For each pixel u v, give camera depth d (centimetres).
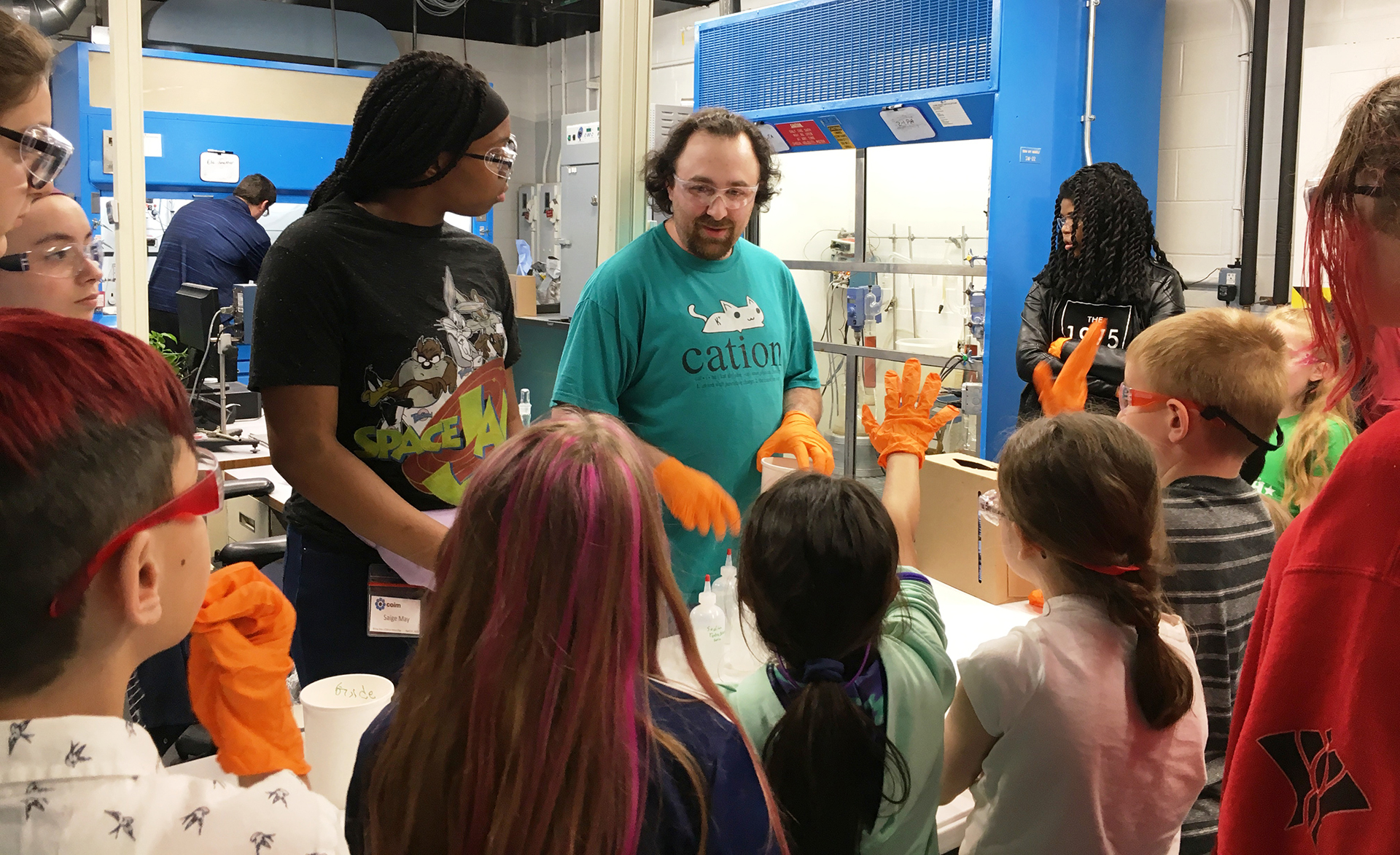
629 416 203
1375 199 65
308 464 143
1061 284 320
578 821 67
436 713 70
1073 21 349
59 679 55
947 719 127
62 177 357
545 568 69
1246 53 364
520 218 759
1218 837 75
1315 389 192
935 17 346
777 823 79
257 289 146
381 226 152
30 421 52
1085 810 117
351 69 632
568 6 665
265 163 568
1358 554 66
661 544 74
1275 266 361
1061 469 120
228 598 103
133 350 59
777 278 216
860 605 101
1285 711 69
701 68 438
